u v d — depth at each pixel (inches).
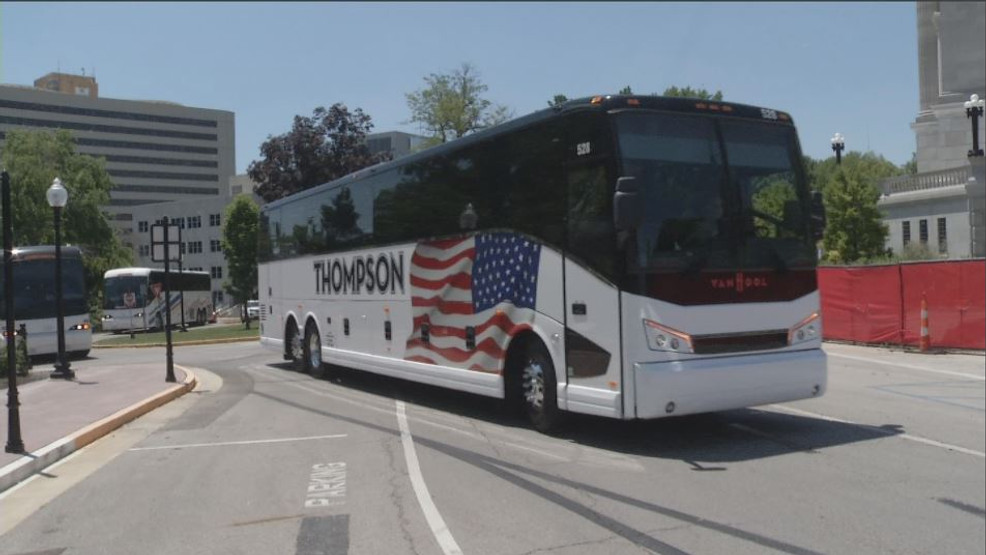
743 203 357.1
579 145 351.6
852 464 321.4
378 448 377.1
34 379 701.9
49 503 304.0
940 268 701.9
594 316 344.5
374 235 552.1
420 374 489.4
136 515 282.2
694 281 339.3
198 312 2114.9
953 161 1923.0
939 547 229.1
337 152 1467.8
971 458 331.0
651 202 335.9
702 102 358.0
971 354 680.4
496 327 411.2
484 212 422.6
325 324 648.4
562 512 264.1
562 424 383.2
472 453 356.8
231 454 379.9
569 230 358.3
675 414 331.0
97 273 1955.0
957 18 1899.6
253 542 245.6
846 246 1630.2
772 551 225.8
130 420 490.0
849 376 580.1
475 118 1589.6
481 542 236.5
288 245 733.3
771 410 445.1
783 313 360.8
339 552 232.2
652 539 236.1
